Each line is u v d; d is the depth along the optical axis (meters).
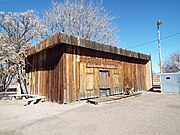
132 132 4.26
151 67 15.92
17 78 13.30
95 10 25.86
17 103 9.81
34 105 8.88
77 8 25.00
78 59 9.62
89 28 25.41
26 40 14.91
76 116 6.11
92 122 5.27
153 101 9.39
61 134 4.27
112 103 8.92
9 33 14.34
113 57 12.13
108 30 27.08
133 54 13.73
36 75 11.69
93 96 10.20
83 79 9.76
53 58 9.83
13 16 14.53
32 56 12.55
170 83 13.98
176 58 39.59
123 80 12.83
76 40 9.18
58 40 8.45
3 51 12.23
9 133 4.45
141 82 15.06
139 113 6.36
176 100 9.65
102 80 10.99
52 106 8.34
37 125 5.09
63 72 8.80
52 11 24.69
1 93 14.59
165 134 4.04
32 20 15.45
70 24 24.62
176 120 5.25
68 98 8.80
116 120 5.44
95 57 10.69
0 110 7.67
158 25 16.98
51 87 9.83
